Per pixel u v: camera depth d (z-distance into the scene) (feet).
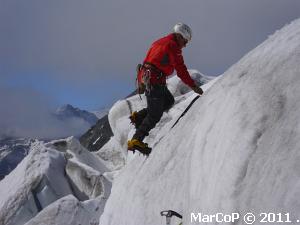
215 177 9.35
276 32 11.81
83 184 44.01
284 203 7.02
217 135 10.35
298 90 8.79
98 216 34.81
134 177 16.17
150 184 14.33
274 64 10.19
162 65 16.55
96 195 42.45
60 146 50.11
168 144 14.79
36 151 47.29
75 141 49.98
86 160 48.93
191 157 11.82
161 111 16.78
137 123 17.90
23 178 44.06
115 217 16.21
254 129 9.00
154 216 13.05
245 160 8.68
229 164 8.99
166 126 17.81
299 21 11.34
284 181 7.32
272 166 7.85
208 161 10.20
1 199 44.04
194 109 14.38
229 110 10.41
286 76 9.43
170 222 11.74
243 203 8.07
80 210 33.37
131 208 14.83
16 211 41.34
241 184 8.44
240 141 9.11
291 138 7.89
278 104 8.99
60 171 46.03
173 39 16.53
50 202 42.50
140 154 17.75
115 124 41.83
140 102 41.01
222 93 11.80
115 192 17.75
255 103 9.61
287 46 10.39
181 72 16.39
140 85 17.25
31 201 42.11
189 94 32.24
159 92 16.62
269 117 8.95
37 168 44.68
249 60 11.64
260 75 10.33
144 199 14.12
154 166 14.74
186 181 11.71
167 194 12.82
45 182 43.34
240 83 10.98
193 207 10.08
